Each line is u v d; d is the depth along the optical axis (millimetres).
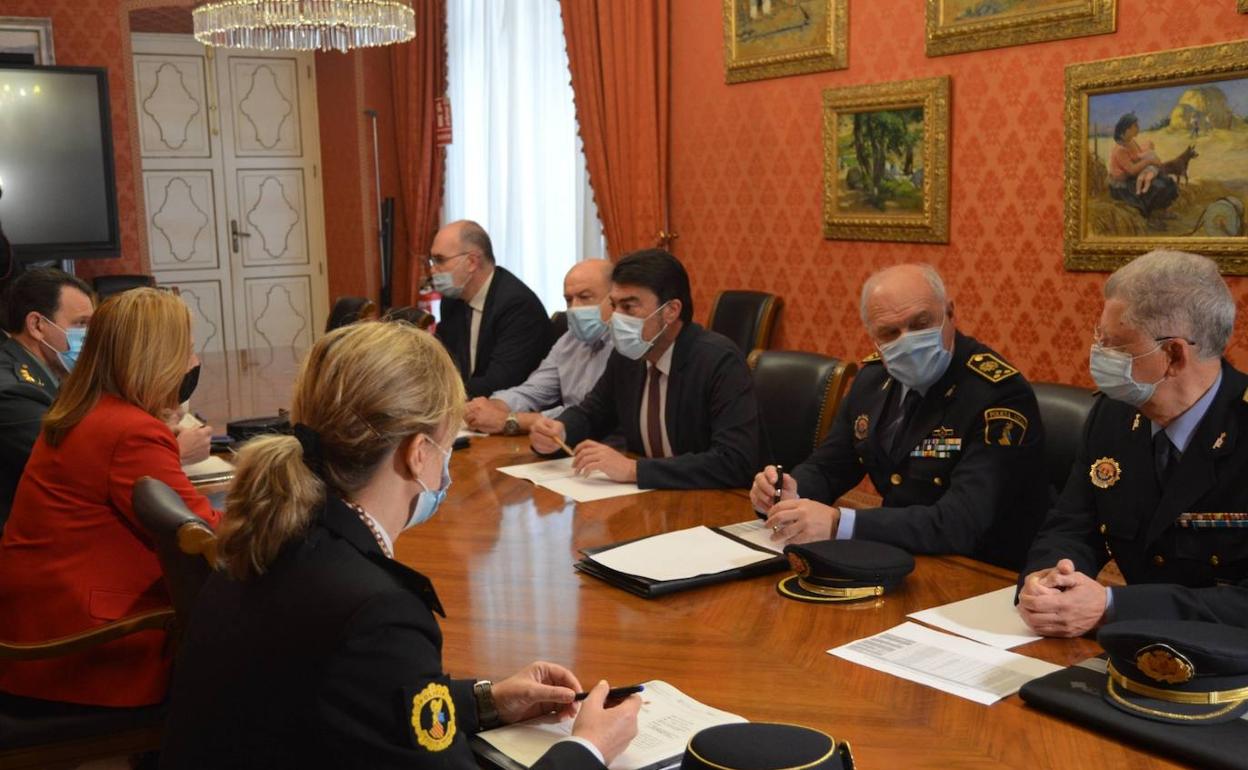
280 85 9242
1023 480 2543
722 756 1269
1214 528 2002
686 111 6133
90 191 7348
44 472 2312
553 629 2008
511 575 2311
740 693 1721
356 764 1252
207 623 1364
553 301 7375
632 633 1980
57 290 3264
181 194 9031
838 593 2115
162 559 1999
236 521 1329
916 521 2396
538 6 7176
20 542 2311
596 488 2992
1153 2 3971
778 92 5559
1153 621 1647
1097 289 4277
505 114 7598
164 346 2340
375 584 1307
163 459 2305
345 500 1399
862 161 5133
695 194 6156
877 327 2561
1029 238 4496
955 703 1666
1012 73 4477
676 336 3260
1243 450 1983
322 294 9625
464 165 8117
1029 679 1733
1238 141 3770
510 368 4562
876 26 5016
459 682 1654
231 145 9148
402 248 8922
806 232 5508
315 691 1257
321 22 5094
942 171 4766
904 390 2770
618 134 6465
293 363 6145
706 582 2205
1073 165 4266
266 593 1325
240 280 9320
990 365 2596
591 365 4102
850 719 1622
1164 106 3963
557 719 1636
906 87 4852
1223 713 1524
